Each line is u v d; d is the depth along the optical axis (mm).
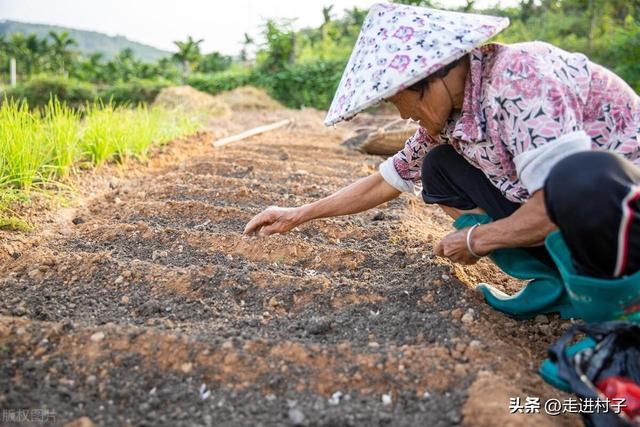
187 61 29906
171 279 2344
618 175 1424
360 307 2174
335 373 1736
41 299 2203
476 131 1745
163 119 6395
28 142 3535
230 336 1905
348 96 1689
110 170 4344
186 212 3256
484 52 1736
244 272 2398
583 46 13172
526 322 2127
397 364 1751
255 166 4699
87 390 1677
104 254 2516
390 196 2340
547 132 1599
